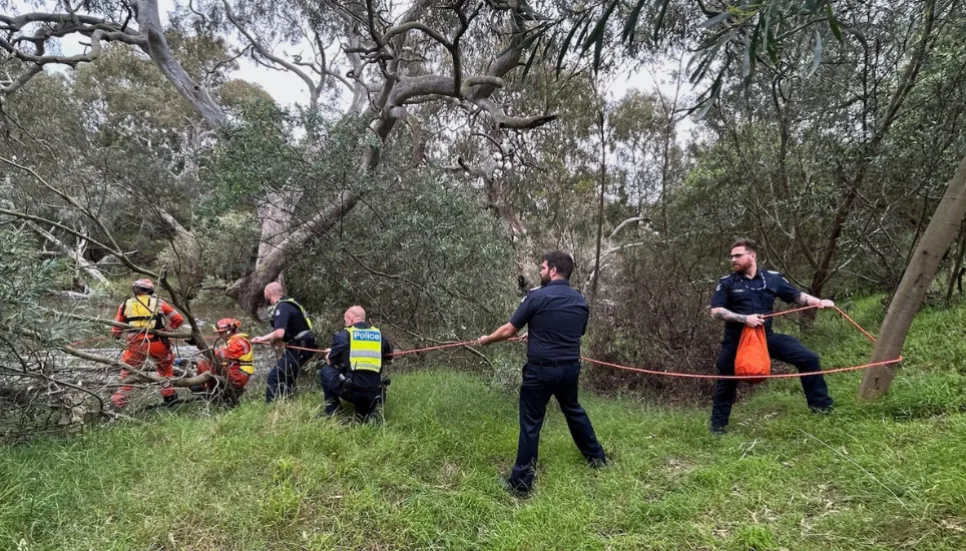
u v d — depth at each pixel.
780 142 6.97
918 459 2.93
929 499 2.58
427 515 3.15
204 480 3.38
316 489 3.31
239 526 2.97
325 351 5.45
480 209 7.24
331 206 6.82
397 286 6.80
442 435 4.23
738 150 6.90
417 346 6.79
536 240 8.53
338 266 7.00
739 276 4.19
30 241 4.36
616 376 6.03
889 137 5.75
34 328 3.78
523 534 2.91
